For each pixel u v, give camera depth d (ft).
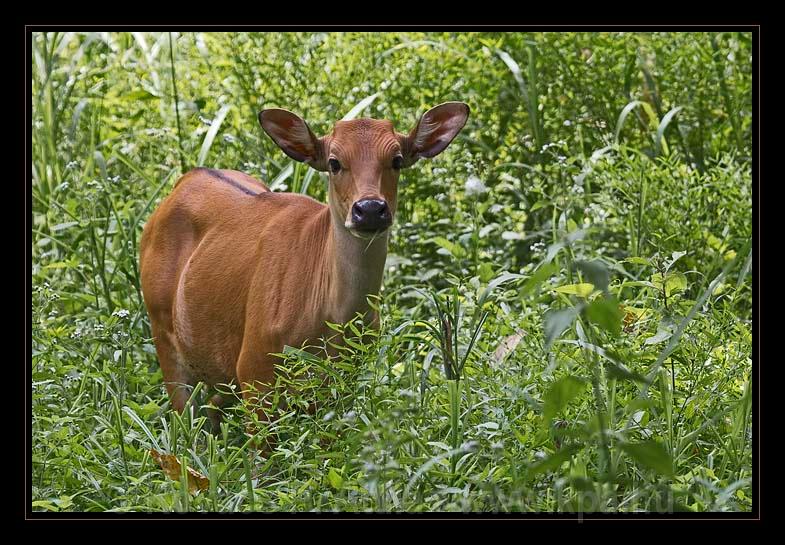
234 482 29.12
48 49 52.75
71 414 31.35
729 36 51.06
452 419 27.86
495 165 48.98
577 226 42.11
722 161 44.04
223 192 37.50
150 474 28.37
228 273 35.37
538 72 51.06
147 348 39.14
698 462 29.48
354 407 29.58
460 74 50.55
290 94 49.42
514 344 34.06
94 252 42.39
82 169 50.88
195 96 51.90
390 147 32.89
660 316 31.32
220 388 36.86
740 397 30.99
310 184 48.01
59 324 39.96
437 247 45.60
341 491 27.68
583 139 49.88
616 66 50.72
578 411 28.89
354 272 32.24
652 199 42.19
